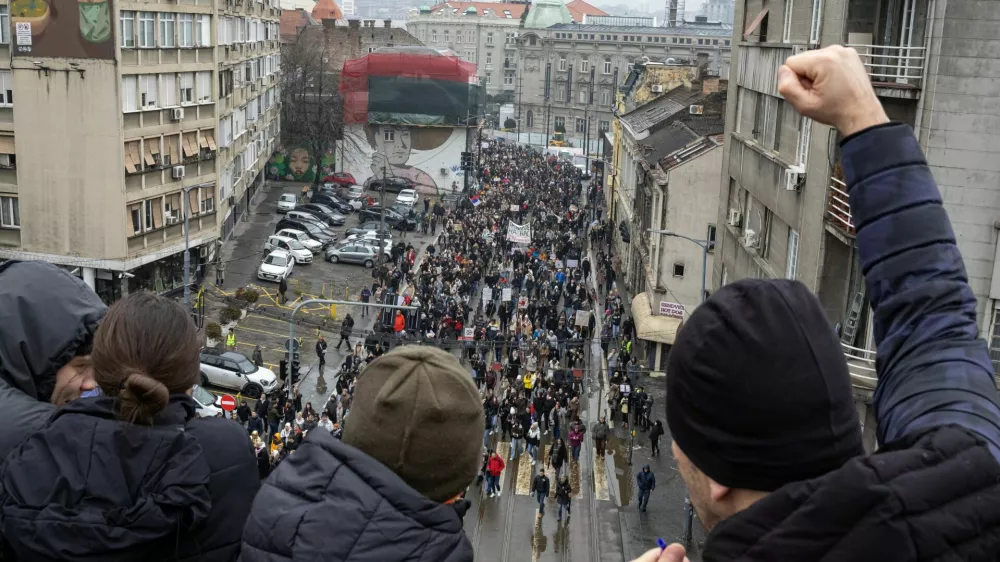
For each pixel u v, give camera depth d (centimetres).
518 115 16162
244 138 7188
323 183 9494
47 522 369
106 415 394
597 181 10706
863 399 2117
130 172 4731
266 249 6900
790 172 2512
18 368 436
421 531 305
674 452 234
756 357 209
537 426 3834
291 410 3869
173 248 5128
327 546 299
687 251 4981
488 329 5109
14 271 456
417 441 327
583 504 3584
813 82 278
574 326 5378
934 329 256
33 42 4566
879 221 270
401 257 6950
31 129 4653
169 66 4962
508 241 7169
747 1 3453
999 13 1919
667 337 4869
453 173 9494
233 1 6506
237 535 408
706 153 4872
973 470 190
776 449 209
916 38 2080
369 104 9362
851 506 186
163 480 381
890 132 271
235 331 5375
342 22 14688
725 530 204
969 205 1977
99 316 458
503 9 18312
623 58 15088
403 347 353
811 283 2420
